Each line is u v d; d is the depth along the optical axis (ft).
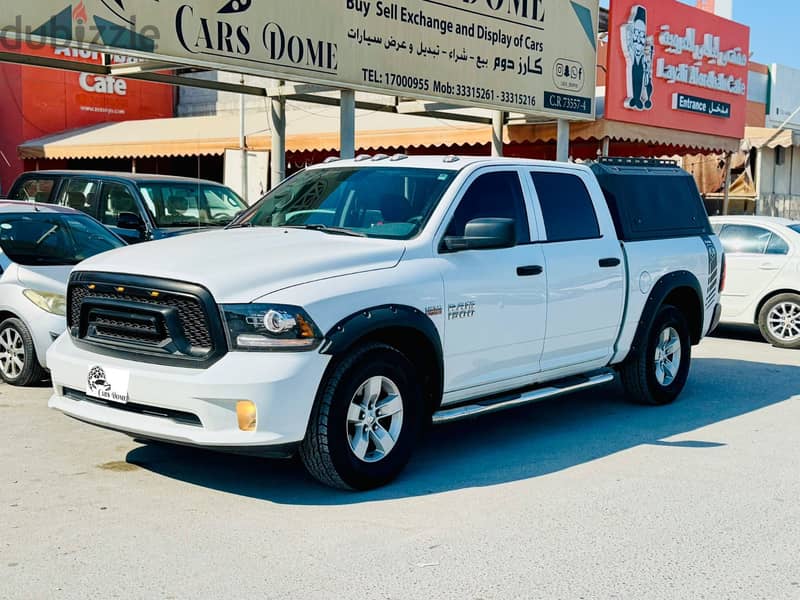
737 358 35.96
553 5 47.73
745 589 13.61
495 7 43.98
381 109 47.91
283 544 14.98
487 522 16.26
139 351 17.03
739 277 40.06
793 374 32.35
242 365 16.02
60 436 21.33
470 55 42.86
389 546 14.98
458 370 19.56
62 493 17.35
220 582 13.43
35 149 74.59
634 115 54.65
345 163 22.89
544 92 47.80
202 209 40.86
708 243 28.14
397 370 18.07
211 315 16.21
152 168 82.28
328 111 67.82
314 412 16.76
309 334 16.39
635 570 14.23
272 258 17.53
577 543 15.31
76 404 17.98
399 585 13.43
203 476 18.70
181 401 16.24
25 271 26.37
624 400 27.48
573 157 68.44
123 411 17.24
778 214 77.56
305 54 35.12
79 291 18.44
